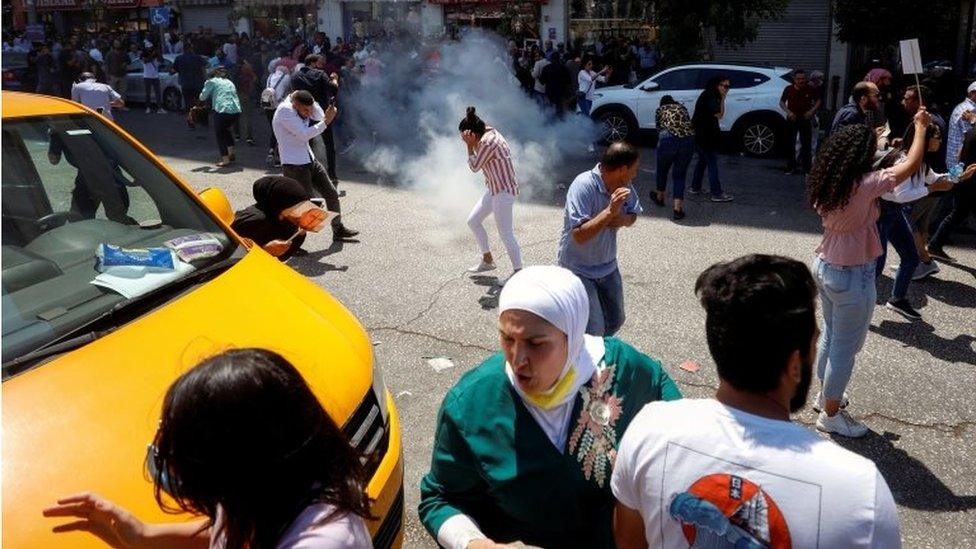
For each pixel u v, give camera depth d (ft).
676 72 45.98
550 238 27.22
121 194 11.47
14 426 7.18
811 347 5.47
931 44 54.34
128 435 7.29
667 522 5.36
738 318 5.32
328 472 5.02
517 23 73.10
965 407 15.52
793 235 27.71
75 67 68.23
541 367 6.30
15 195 10.45
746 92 43.45
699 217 30.27
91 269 9.82
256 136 52.34
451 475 6.74
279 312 9.55
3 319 8.66
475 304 20.95
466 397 6.64
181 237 10.88
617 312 14.79
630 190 14.05
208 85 40.37
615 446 6.64
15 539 6.28
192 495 4.87
